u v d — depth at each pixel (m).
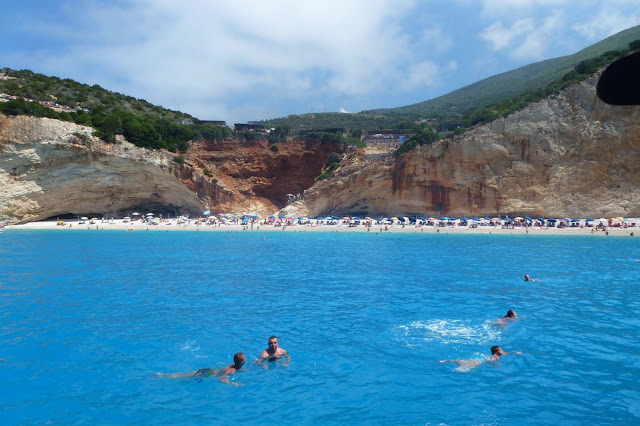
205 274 26.25
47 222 67.31
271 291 21.23
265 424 8.62
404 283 23.30
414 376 11.01
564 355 12.38
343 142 88.62
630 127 61.66
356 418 8.84
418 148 71.38
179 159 76.38
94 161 67.88
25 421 8.75
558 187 64.44
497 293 20.67
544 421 8.64
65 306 18.08
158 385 10.54
